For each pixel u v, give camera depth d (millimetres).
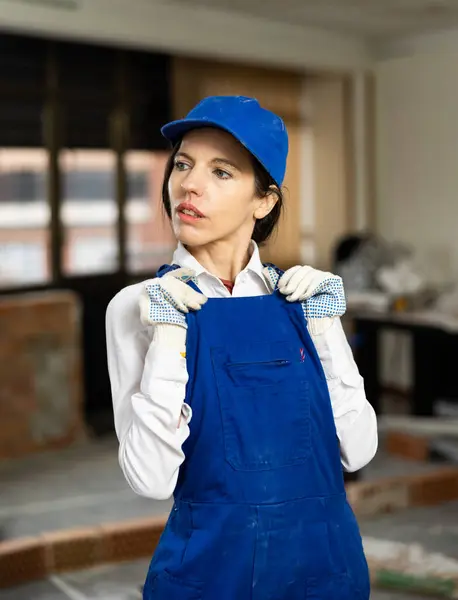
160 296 1197
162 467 1172
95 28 4648
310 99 6258
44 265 5352
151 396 1153
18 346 4668
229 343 1240
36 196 5262
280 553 1222
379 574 2926
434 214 5871
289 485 1240
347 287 5418
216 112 1230
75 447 4883
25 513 3771
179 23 4965
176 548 1245
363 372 5137
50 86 5215
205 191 1241
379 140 6246
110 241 5648
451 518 3576
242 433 1226
